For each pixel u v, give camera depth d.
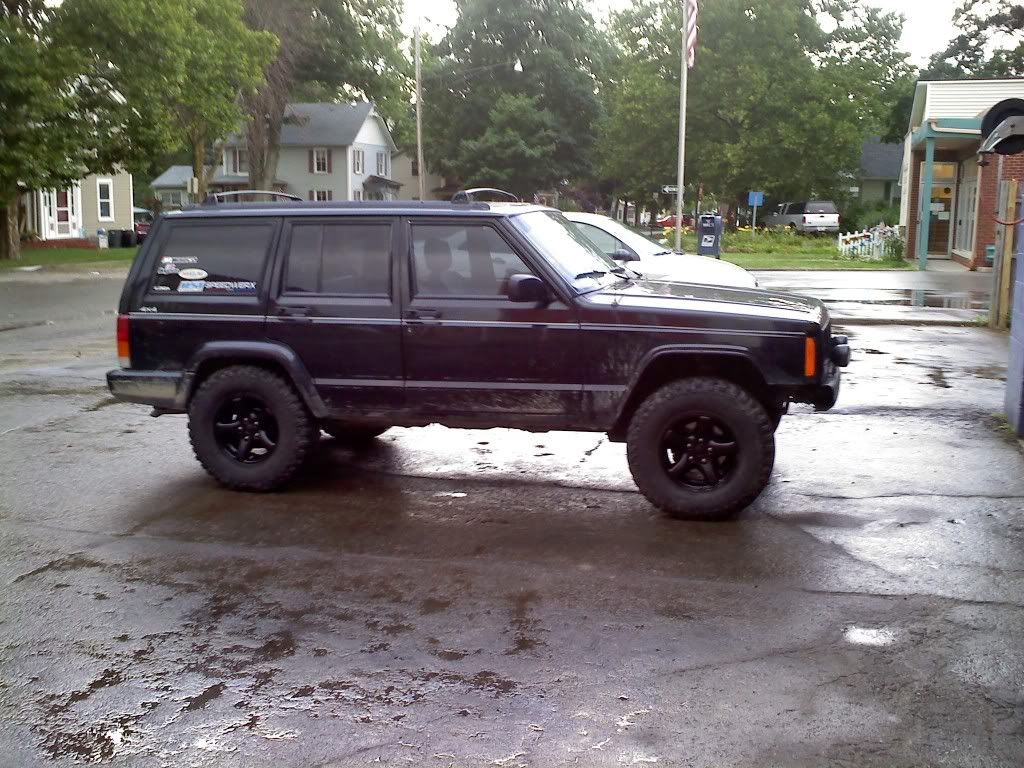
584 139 70.19
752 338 6.04
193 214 6.83
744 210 57.03
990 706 3.97
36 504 6.62
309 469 7.52
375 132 72.69
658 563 5.54
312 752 3.67
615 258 10.89
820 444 8.20
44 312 18.72
